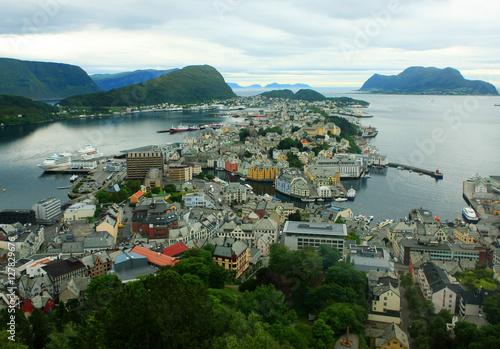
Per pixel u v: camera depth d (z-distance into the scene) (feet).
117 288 627.87
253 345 442.91
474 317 619.26
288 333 538.47
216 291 654.12
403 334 587.68
